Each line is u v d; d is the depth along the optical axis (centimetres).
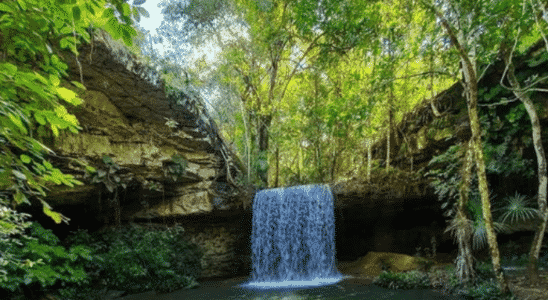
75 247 771
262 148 1402
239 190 1155
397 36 790
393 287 802
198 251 1115
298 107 1324
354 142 1348
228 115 1227
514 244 955
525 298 568
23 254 626
